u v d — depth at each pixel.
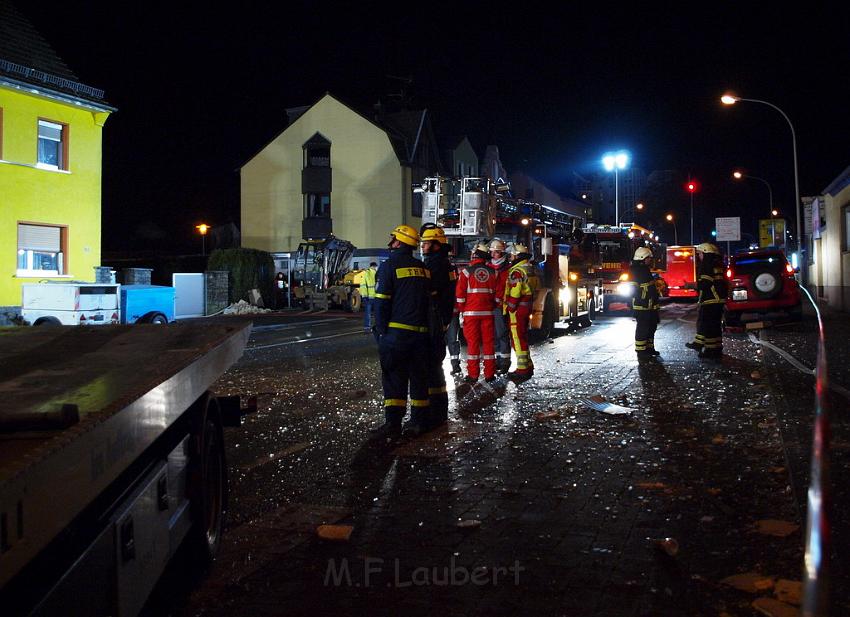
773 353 12.80
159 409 3.04
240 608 3.65
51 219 23.03
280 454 6.66
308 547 4.42
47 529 1.96
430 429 7.49
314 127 43.34
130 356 3.84
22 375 3.30
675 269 34.81
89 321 18.52
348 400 9.34
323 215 43.31
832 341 11.06
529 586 3.79
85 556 2.39
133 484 3.02
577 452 6.46
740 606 3.50
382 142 42.16
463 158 50.09
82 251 24.14
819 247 31.31
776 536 4.34
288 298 35.41
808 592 1.89
